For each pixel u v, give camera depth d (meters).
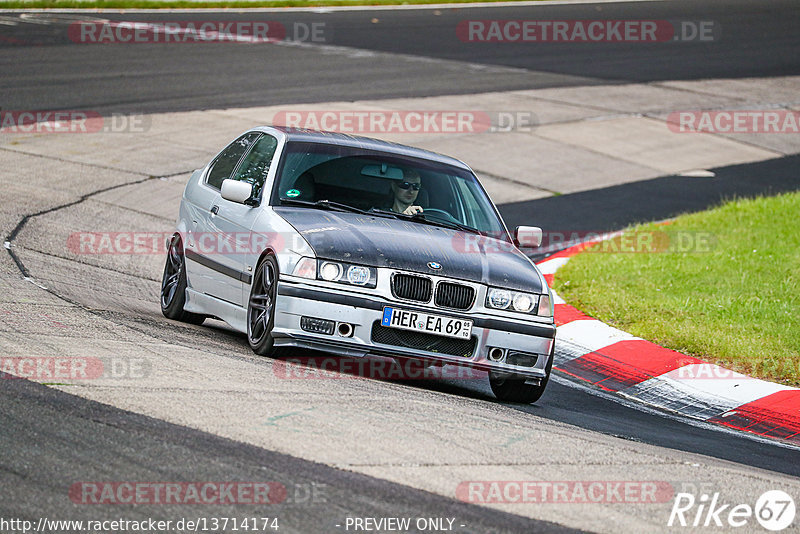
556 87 92.25
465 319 25.52
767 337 35.25
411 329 25.19
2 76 77.25
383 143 31.38
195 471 16.53
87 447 17.12
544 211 57.69
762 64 110.31
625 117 83.19
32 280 32.72
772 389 30.70
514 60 104.50
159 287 37.66
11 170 54.31
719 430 27.42
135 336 26.20
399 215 28.44
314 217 27.14
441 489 17.02
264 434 18.72
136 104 72.50
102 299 32.31
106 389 20.47
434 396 24.55
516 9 141.25
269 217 27.27
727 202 61.03
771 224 53.19
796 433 28.02
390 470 17.59
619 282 43.03
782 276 43.12
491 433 21.02
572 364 33.91
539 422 23.59
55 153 59.06
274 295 25.50
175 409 19.62
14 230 42.03
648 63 107.56
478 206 30.22
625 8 146.38
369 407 21.66
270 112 72.88
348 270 25.11
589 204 60.06
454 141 70.62
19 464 16.14
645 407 29.48
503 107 82.44
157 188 54.69
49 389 20.05
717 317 37.78
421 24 124.31
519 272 26.98
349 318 24.89
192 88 78.94
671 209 59.94
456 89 87.69
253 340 26.69
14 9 113.69
